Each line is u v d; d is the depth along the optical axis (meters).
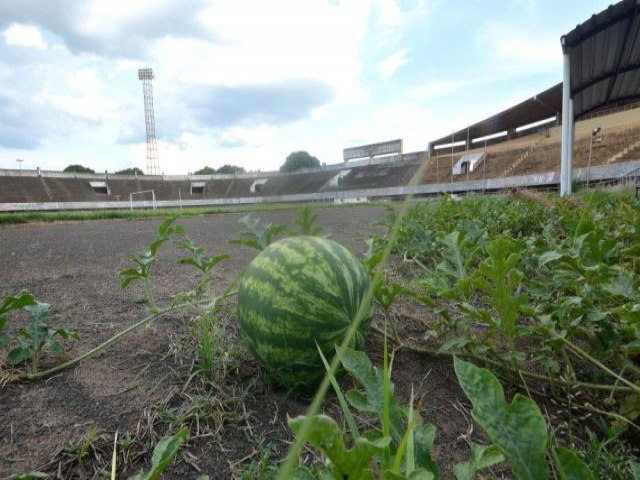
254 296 1.57
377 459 0.88
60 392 1.70
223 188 54.94
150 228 11.30
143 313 2.66
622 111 35.00
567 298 1.68
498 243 1.48
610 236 2.93
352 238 5.86
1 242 7.55
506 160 39.22
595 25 10.53
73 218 16.52
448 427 1.46
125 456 1.33
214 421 1.50
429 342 2.10
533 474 0.79
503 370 1.78
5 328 2.40
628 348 1.43
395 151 53.59
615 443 1.37
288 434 1.44
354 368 1.02
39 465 1.29
